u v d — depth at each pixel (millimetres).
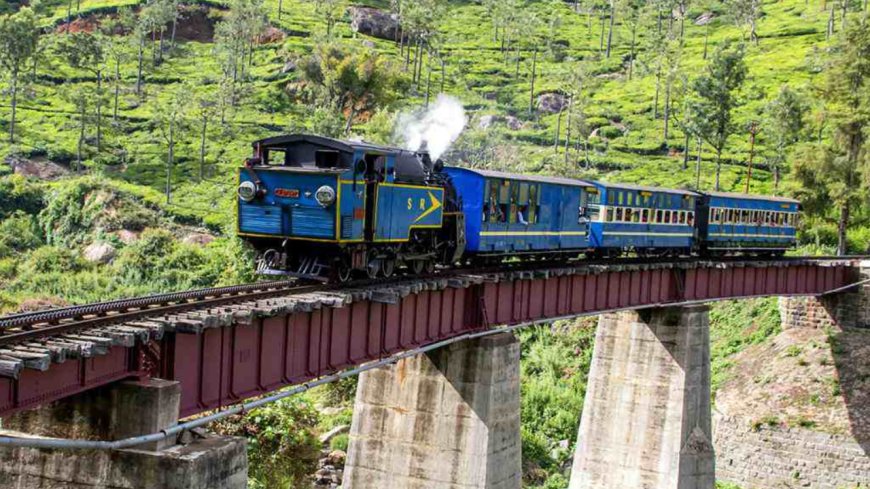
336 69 120875
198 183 104938
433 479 36438
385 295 29000
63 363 18656
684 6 186875
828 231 93875
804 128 109625
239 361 24297
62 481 20234
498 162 114188
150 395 19938
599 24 188375
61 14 160625
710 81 109125
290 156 29969
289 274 29562
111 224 89750
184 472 19500
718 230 60469
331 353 28516
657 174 115625
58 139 111000
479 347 36312
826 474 61125
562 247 45656
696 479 50438
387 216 31547
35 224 92688
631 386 51469
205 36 161375
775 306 74438
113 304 23312
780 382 66188
